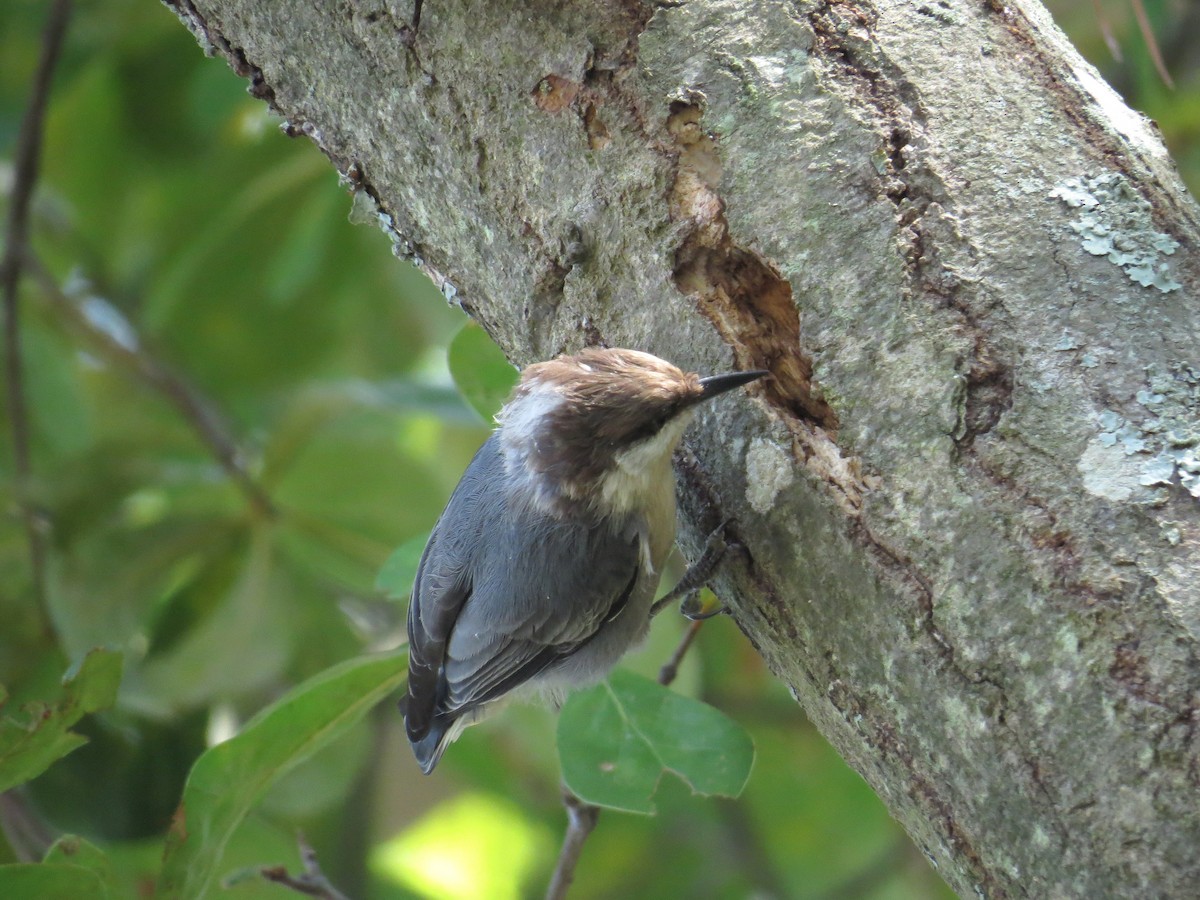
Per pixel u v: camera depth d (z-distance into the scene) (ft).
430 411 34.50
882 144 18.42
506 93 21.11
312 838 40.47
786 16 19.38
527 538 25.94
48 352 38.81
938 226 17.84
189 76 42.09
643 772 23.65
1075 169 18.06
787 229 18.65
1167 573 15.46
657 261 20.22
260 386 43.06
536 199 21.24
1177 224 17.89
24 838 30.37
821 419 19.02
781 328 19.81
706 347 20.04
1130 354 16.75
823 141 18.69
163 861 23.24
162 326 40.47
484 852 45.37
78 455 35.35
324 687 24.03
